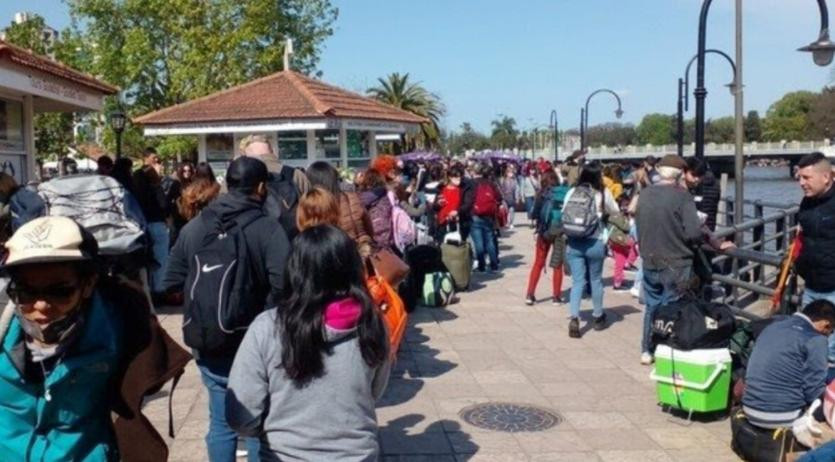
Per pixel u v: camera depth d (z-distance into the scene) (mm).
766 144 71000
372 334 3078
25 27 32781
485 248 15172
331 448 3012
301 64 43000
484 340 9508
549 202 11555
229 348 4352
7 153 13320
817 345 5422
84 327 2734
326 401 3006
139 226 4160
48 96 12656
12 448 2707
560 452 5949
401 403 7090
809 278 6871
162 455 2975
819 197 6762
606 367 8297
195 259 4359
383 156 9891
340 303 3039
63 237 2627
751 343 6590
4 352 2682
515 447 6051
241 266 4320
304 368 2971
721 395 6523
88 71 39469
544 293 12773
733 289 9336
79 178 4289
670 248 7777
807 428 5168
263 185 4605
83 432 2779
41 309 2631
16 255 2578
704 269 7969
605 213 9641
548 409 6930
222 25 39094
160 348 2957
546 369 8211
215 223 4406
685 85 19703
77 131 39938
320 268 3041
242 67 39562
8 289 2666
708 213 11805
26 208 4625
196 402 7051
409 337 9656
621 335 9734
